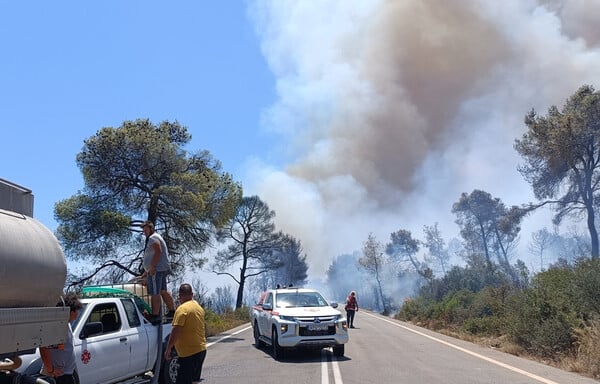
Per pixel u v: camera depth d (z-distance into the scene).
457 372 13.04
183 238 26.80
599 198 46.75
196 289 34.06
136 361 10.05
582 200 47.31
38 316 5.73
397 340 21.17
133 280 11.84
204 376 12.91
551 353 16.06
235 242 53.34
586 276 17.80
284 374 13.05
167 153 25.86
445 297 36.00
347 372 13.20
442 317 30.70
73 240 24.92
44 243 6.03
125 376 9.77
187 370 8.78
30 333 5.58
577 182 45.31
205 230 27.67
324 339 15.45
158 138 26.06
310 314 15.70
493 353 16.92
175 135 28.38
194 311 8.91
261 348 18.69
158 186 26.38
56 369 7.26
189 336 8.78
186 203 25.20
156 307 10.66
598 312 16.72
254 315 19.33
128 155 25.67
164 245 10.86
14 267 5.37
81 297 10.20
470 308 28.92
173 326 8.79
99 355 8.94
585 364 13.22
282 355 15.62
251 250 53.75
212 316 30.28
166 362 10.88
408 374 12.79
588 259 18.88
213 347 19.41
